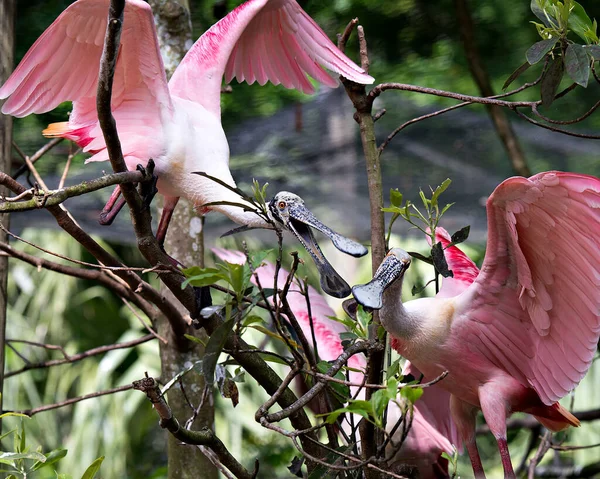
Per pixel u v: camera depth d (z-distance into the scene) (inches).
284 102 439.8
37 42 235.0
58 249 560.1
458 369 243.3
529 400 248.4
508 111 458.6
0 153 275.1
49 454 196.2
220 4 351.6
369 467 184.1
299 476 200.2
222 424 509.0
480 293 239.0
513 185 217.0
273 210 246.7
